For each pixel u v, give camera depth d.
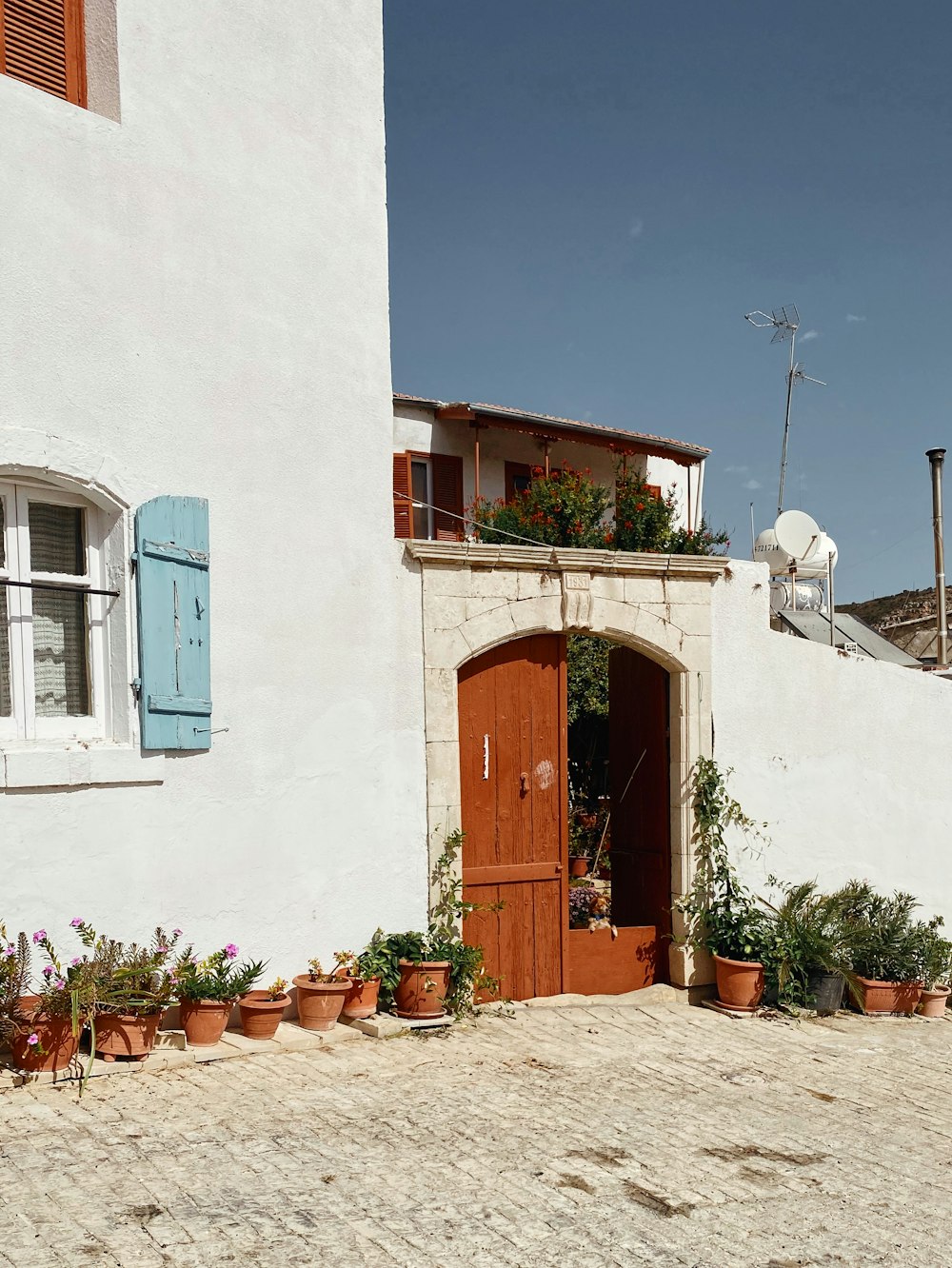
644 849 9.16
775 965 8.53
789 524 11.54
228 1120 5.18
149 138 6.33
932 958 9.24
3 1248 3.75
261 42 6.95
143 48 6.33
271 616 6.87
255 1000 6.50
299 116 7.14
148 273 6.30
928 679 10.12
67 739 6.07
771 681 9.25
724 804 8.79
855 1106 6.46
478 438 15.41
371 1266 3.90
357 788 7.27
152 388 6.31
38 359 5.79
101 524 6.26
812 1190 5.04
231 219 6.74
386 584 7.50
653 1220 4.52
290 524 6.99
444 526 15.41
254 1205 4.27
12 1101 5.16
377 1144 5.06
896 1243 4.54
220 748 6.58
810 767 9.43
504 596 8.00
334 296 7.30
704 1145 5.49
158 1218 4.09
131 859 6.14
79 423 5.97
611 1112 5.88
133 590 6.20
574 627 8.25
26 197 5.75
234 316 6.74
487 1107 5.75
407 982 7.18
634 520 11.91
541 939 8.29
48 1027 5.41
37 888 5.73
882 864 9.77
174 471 6.41
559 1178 4.87
